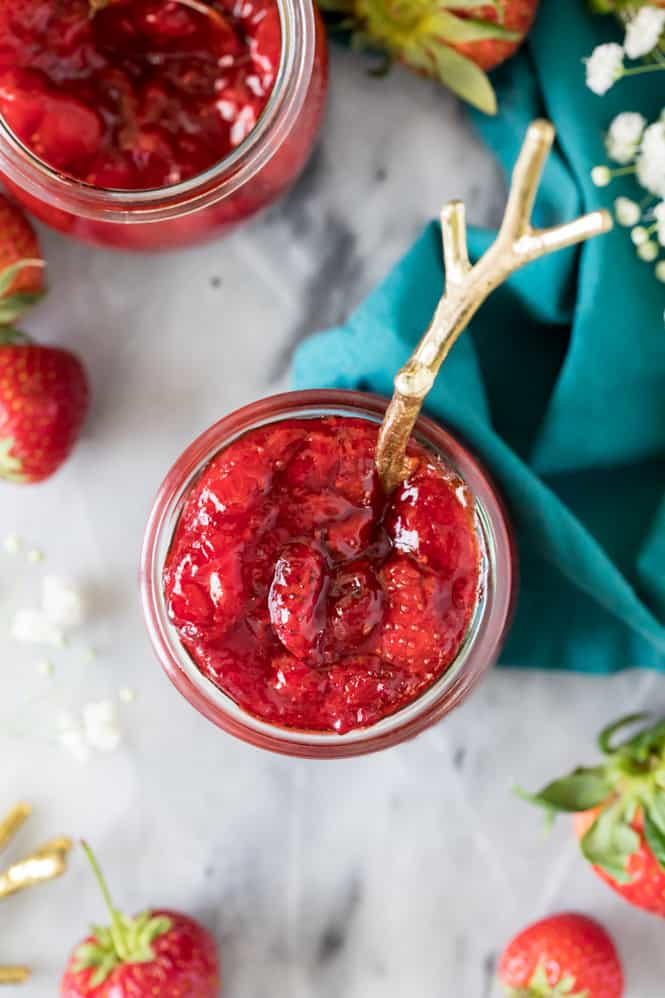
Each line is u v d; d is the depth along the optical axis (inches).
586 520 17.7
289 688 15.4
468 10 16.5
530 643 17.8
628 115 16.4
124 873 18.2
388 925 18.3
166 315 18.1
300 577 15.1
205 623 15.3
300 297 18.1
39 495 18.1
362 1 16.6
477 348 17.6
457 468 15.6
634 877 17.1
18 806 18.1
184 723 18.2
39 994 18.2
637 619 17.0
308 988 18.3
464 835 18.2
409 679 15.5
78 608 17.8
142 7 15.9
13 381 17.1
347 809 18.2
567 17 16.9
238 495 15.2
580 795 16.9
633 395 17.0
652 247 16.4
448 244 13.1
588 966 17.6
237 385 18.1
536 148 12.4
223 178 15.9
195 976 17.6
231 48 16.1
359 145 17.9
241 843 18.2
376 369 16.7
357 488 15.3
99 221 16.1
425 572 15.3
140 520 18.1
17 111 15.9
